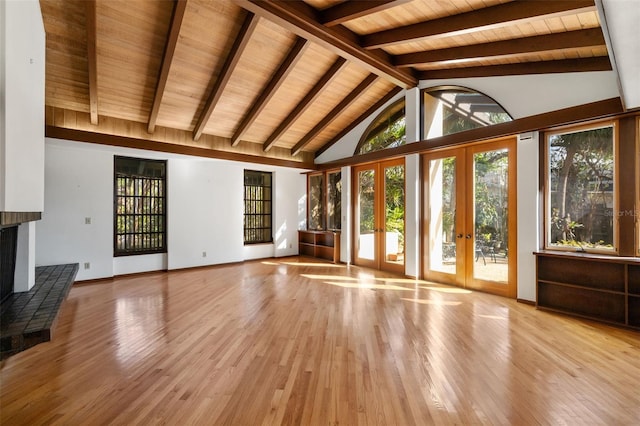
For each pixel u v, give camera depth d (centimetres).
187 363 268
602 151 385
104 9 371
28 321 282
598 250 384
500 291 480
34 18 295
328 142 815
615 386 233
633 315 351
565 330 341
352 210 757
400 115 648
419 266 593
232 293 490
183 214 684
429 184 580
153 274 636
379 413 203
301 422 195
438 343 308
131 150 572
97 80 457
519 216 447
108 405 211
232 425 192
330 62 535
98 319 373
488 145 493
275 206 856
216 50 459
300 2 375
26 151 273
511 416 200
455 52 450
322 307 420
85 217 561
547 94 420
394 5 337
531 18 316
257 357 279
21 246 377
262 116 652
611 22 187
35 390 229
